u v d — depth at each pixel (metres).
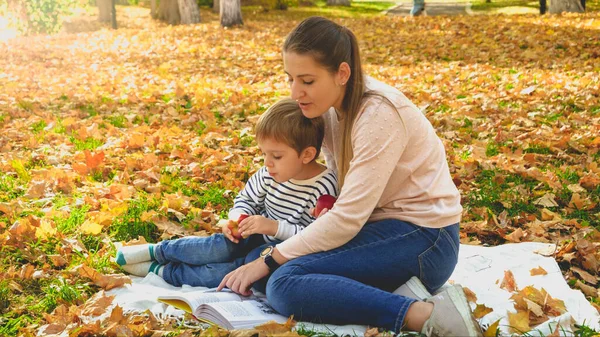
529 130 6.32
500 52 11.92
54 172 4.93
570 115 6.62
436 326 2.51
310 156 3.06
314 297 2.69
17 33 17.89
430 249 2.85
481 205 4.44
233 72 10.98
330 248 2.82
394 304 2.60
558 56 11.23
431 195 2.87
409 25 17.28
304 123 3.00
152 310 2.92
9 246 3.64
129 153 5.71
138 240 3.76
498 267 3.43
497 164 5.17
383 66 11.27
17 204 4.26
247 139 6.20
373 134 2.73
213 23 20.11
